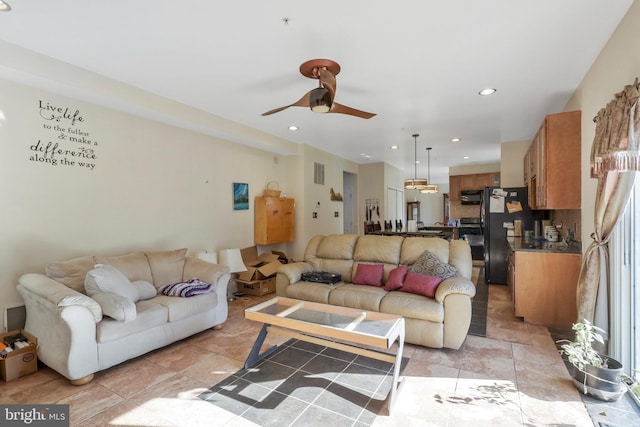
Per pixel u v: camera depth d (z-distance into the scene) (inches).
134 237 138.3
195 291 121.4
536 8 76.6
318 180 244.1
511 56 100.3
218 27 84.3
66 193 116.0
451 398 82.2
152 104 130.6
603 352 93.0
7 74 96.1
